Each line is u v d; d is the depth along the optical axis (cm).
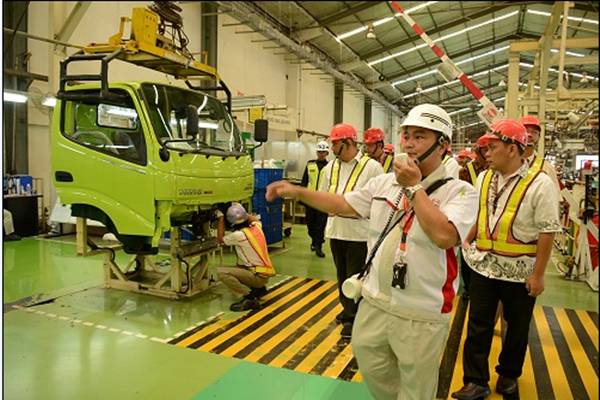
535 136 326
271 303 476
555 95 714
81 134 455
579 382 311
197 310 445
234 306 446
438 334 175
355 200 203
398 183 166
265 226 750
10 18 723
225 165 470
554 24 508
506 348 285
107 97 413
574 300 498
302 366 328
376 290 183
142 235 418
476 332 277
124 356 339
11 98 644
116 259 646
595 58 602
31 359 330
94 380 300
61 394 281
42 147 823
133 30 430
